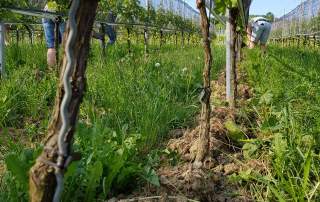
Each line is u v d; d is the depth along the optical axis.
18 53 8.41
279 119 3.52
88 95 4.49
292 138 2.89
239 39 9.17
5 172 2.48
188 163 3.05
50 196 1.46
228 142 3.51
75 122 1.40
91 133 2.82
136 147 3.08
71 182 2.28
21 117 4.33
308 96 4.15
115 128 3.54
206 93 2.92
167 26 20.08
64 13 6.08
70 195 2.33
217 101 5.01
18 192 2.20
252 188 2.66
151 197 2.43
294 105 4.29
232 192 2.65
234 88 4.50
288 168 2.64
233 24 4.56
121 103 4.13
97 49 10.80
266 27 12.10
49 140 1.45
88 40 1.41
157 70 6.40
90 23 1.41
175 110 4.22
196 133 3.45
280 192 2.41
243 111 4.03
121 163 2.49
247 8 5.38
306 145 2.96
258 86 5.65
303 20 23.89
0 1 5.05
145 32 10.12
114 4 10.17
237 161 2.96
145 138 3.13
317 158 2.77
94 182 2.32
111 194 2.59
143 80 5.04
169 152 3.11
